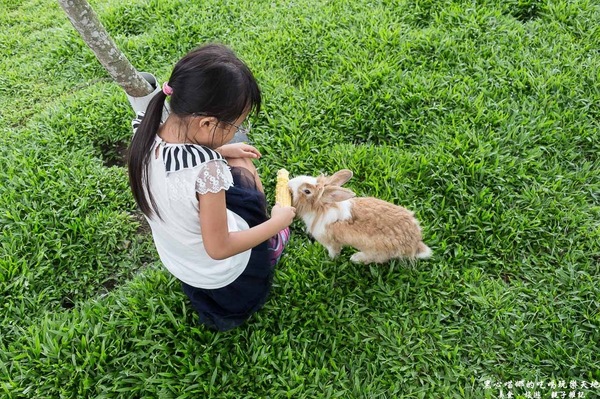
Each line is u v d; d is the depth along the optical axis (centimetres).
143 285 270
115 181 331
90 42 260
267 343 251
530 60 374
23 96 415
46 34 480
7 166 337
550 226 288
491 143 325
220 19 456
